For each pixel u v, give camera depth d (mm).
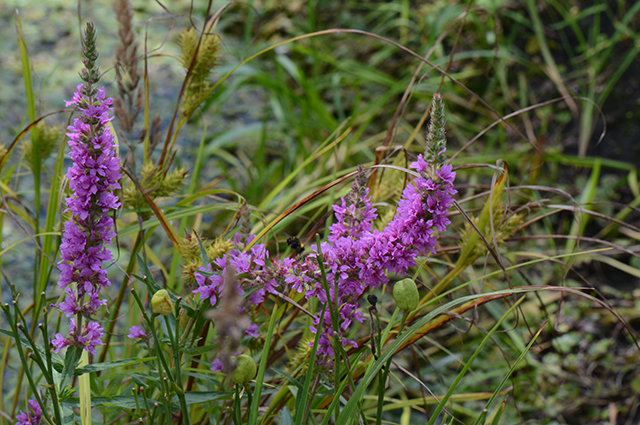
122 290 1470
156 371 1300
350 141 2791
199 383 1395
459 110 3039
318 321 1267
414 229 1231
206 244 1388
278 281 1255
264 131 2582
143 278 1268
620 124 2783
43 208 2410
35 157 1521
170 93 3135
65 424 1266
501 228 1443
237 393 1241
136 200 1456
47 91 3078
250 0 3793
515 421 1896
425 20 3418
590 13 3230
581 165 2666
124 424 1436
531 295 2268
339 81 3031
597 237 2430
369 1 3789
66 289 1265
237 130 2617
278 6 3783
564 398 1955
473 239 1438
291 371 1372
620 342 2107
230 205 1496
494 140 2805
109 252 1261
